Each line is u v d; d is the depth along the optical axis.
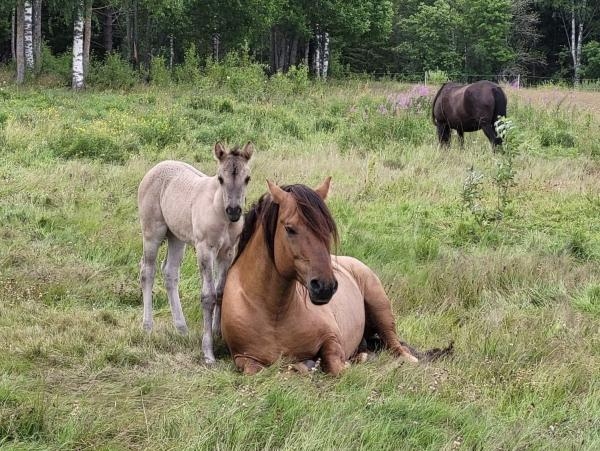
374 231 11.06
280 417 6.91
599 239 10.88
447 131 18.09
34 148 14.70
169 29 35.69
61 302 8.87
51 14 40.34
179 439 6.75
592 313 9.07
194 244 8.03
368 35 43.44
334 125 20.12
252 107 21.36
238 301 7.59
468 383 7.52
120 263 9.89
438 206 11.91
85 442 6.77
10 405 7.02
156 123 16.69
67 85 28.62
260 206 7.65
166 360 7.78
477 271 9.70
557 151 17.38
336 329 7.65
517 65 51.59
